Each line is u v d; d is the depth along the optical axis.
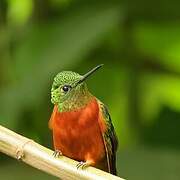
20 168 9.94
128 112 13.71
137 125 13.59
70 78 8.67
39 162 6.98
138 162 10.03
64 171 6.92
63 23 11.88
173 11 13.15
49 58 11.30
